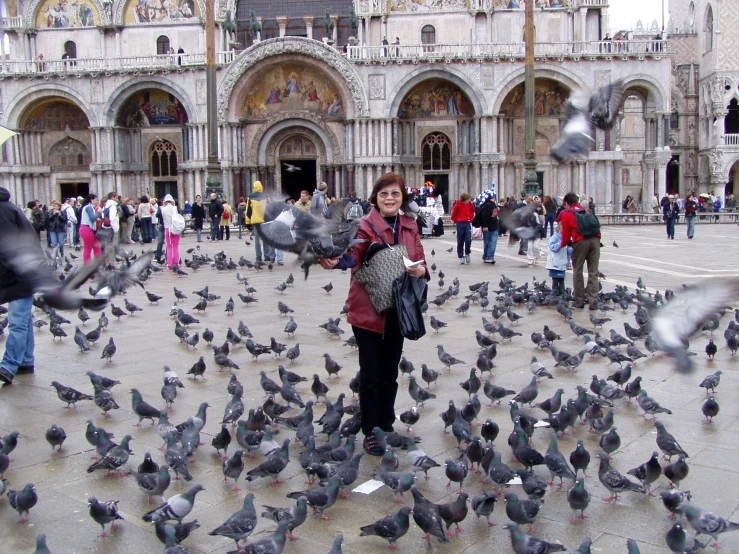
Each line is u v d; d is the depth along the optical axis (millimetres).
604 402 10289
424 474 8484
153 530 7223
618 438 8570
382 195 8969
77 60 59312
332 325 15188
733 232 48719
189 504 6785
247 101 61219
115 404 10383
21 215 11859
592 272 18828
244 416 10492
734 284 5457
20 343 12227
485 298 18516
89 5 61906
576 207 18875
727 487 7988
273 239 7887
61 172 63219
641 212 63000
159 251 30328
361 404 9180
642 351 14195
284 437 9750
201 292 19453
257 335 15781
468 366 13148
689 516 6566
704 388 11625
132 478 8445
